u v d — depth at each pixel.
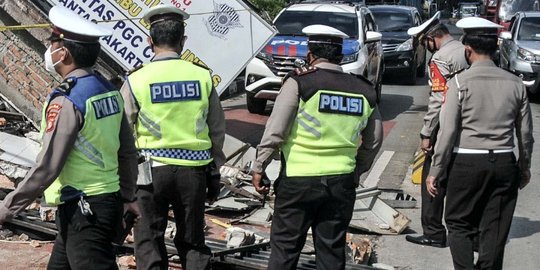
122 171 3.87
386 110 13.70
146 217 4.34
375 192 6.78
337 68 4.29
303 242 4.32
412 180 8.34
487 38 4.55
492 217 4.64
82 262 3.54
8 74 7.93
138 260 4.38
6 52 7.88
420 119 12.77
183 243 4.46
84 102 3.46
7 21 7.78
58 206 3.57
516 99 4.57
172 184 4.29
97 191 3.55
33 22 7.67
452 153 4.63
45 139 3.41
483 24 4.57
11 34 7.82
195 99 4.28
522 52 15.05
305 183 4.16
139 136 4.30
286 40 11.61
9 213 3.40
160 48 4.36
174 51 4.36
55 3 7.56
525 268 5.80
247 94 12.28
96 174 3.55
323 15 12.80
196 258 4.44
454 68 5.53
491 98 4.52
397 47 16.91
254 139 10.63
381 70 14.25
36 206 6.16
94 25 3.59
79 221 3.51
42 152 3.40
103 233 3.57
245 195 6.90
